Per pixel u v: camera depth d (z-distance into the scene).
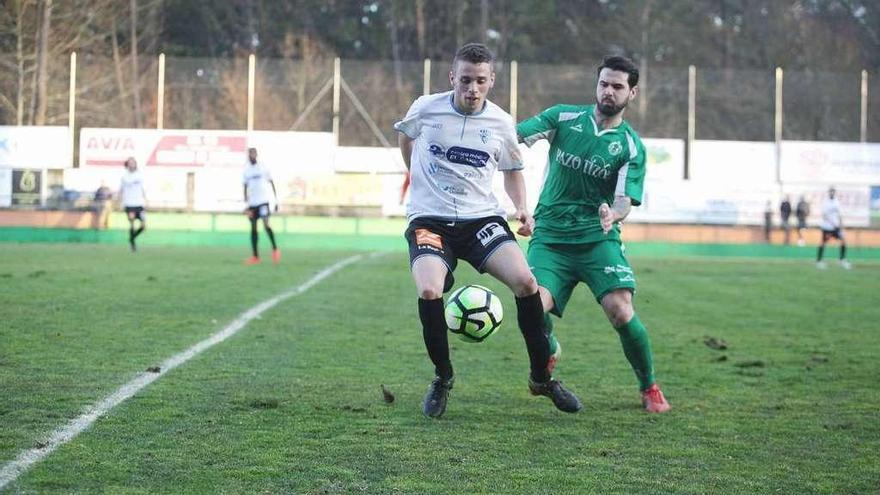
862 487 10.97
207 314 24.95
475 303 13.82
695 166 73.88
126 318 23.66
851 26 114.31
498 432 13.21
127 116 72.69
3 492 10.03
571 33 121.50
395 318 25.66
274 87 73.50
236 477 10.77
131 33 98.88
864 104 75.62
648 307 31.17
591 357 20.27
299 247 67.19
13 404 13.88
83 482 10.45
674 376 18.12
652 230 73.31
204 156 71.81
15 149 70.19
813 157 74.06
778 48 115.44
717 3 122.38
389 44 120.69
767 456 12.24
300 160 72.38
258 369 17.38
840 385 17.34
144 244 66.50
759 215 73.44
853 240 73.75
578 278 15.56
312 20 119.62
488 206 14.27
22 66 75.44
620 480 11.05
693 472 11.45
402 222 72.69
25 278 33.66
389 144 73.69
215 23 114.00
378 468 11.26
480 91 13.53
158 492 10.20
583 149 15.30
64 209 70.12
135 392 14.93
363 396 15.31
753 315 29.16
